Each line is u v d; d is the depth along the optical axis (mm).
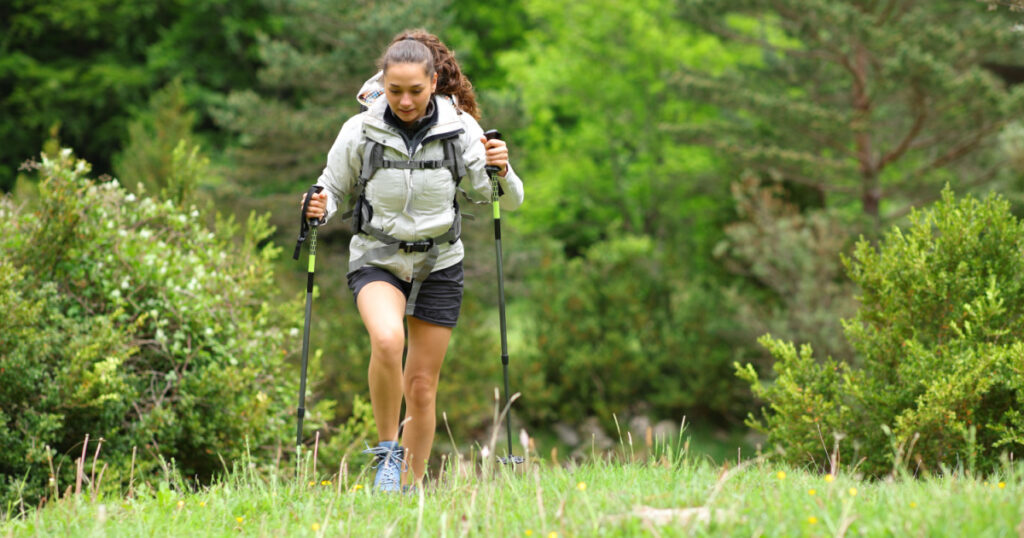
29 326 5238
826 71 15234
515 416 14227
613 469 3518
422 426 3729
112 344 5426
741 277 15109
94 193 5980
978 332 4453
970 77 12109
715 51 18016
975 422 4281
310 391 6777
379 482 3395
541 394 13875
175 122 11227
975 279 4551
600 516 2564
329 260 13609
